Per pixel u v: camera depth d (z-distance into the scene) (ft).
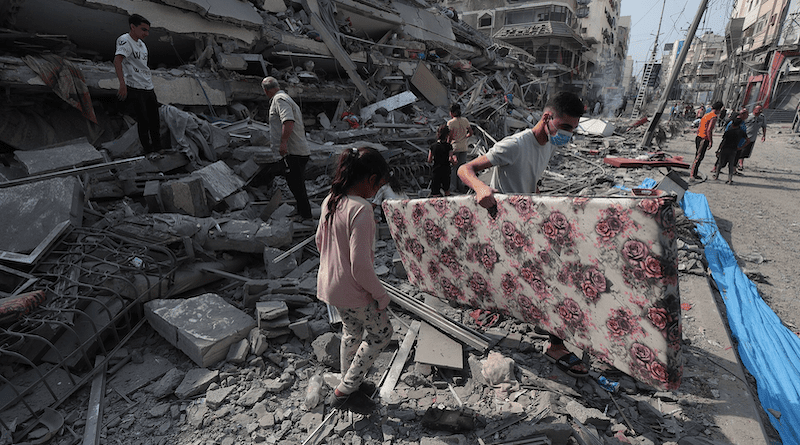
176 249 12.91
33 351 9.42
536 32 122.21
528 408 8.64
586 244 6.74
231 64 24.40
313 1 35.29
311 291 12.47
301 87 29.32
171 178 16.17
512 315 9.18
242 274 13.83
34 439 7.78
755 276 16.24
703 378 9.61
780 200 26.66
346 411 8.61
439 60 53.16
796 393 9.68
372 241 6.99
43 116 17.69
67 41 18.35
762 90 105.19
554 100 8.32
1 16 17.84
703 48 179.11
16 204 11.30
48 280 10.41
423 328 11.17
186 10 22.91
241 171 18.22
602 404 8.80
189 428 8.22
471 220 8.83
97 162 14.79
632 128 68.23
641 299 6.23
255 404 8.79
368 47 41.04
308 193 19.89
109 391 9.08
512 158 8.66
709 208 24.47
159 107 18.79
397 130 32.32
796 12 96.43
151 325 10.98
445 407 8.71
